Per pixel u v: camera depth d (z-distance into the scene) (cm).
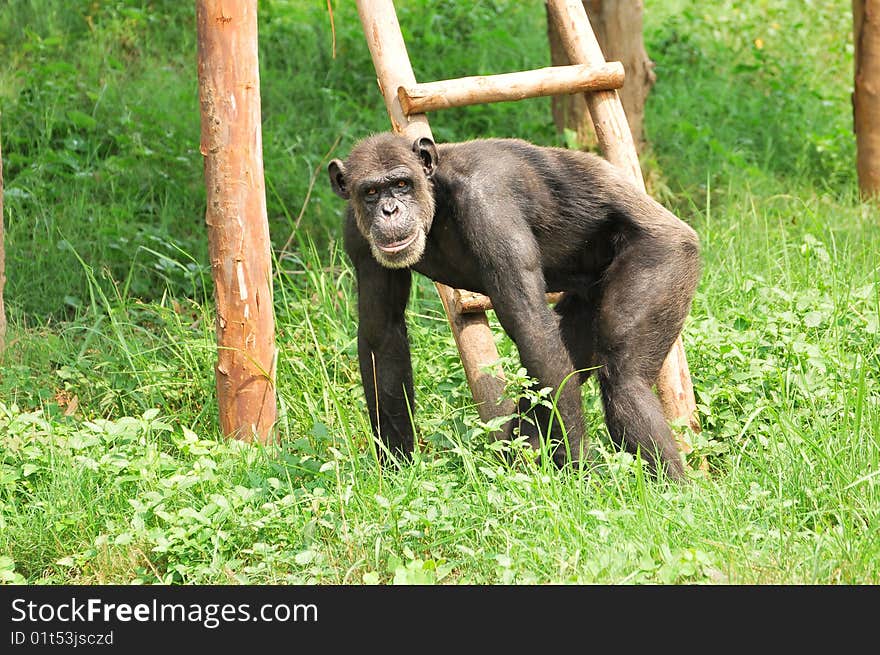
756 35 2611
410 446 1063
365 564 863
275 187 1731
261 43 2177
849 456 950
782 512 881
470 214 974
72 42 2112
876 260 1466
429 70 2134
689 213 1788
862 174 1875
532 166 1023
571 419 977
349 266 1534
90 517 942
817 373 1113
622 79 1194
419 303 1455
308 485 970
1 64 2002
